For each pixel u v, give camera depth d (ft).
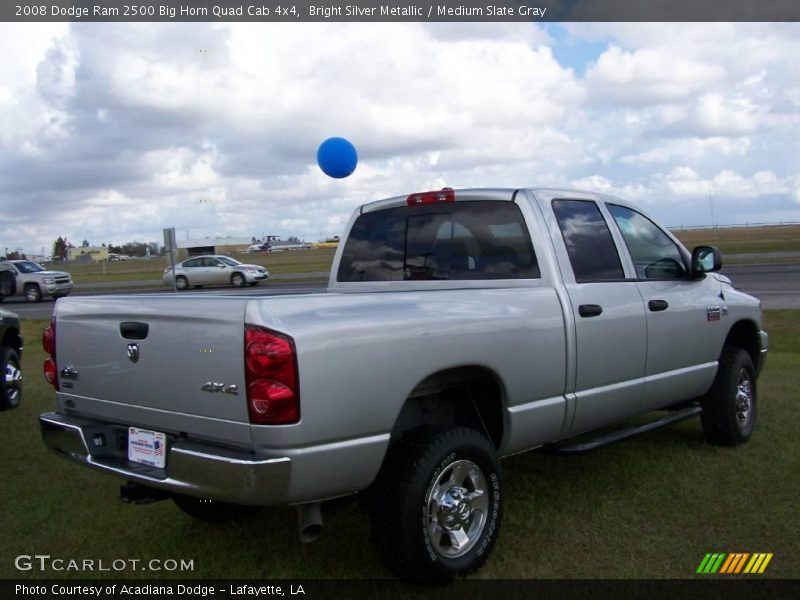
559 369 13.62
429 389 12.35
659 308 16.12
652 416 22.06
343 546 13.52
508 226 14.48
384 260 16.24
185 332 10.71
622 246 15.96
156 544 13.80
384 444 10.82
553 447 14.52
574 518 14.40
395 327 10.96
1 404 24.88
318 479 10.15
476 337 12.05
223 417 10.30
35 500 16.19
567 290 14.01
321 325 10.22
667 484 16.22
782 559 12.50
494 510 12.35
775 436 19.95
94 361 12.25
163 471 11.10
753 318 19.83
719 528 13.79
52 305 87.81
